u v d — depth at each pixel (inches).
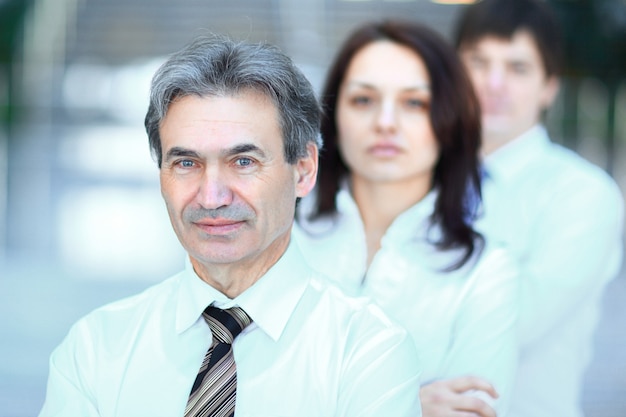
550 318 117.1
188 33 576.7
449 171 99.7
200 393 70.7
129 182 513.0
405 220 100.0
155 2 585.6
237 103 67.5
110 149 559.5
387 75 98.7
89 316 78.6
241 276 73.0
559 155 128.3
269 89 68.1
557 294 117.6
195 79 67.2
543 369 117.4
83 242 381.4
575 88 520.4
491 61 130.6
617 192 125.8
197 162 68.7
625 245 348.2
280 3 566.9
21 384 225.8
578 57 518.3
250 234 69.1
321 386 71.3
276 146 69.0
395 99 98.9
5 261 346.6
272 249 73.3
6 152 544.1
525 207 124.0
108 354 75.9
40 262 346.9
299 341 72.9
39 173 521.0
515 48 129.2
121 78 584.1
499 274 96.0
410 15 550.6
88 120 583.5
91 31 588.7
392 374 71.3
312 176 75.0
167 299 77.6
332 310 74.5
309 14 561.6
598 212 120.5
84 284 317.7
